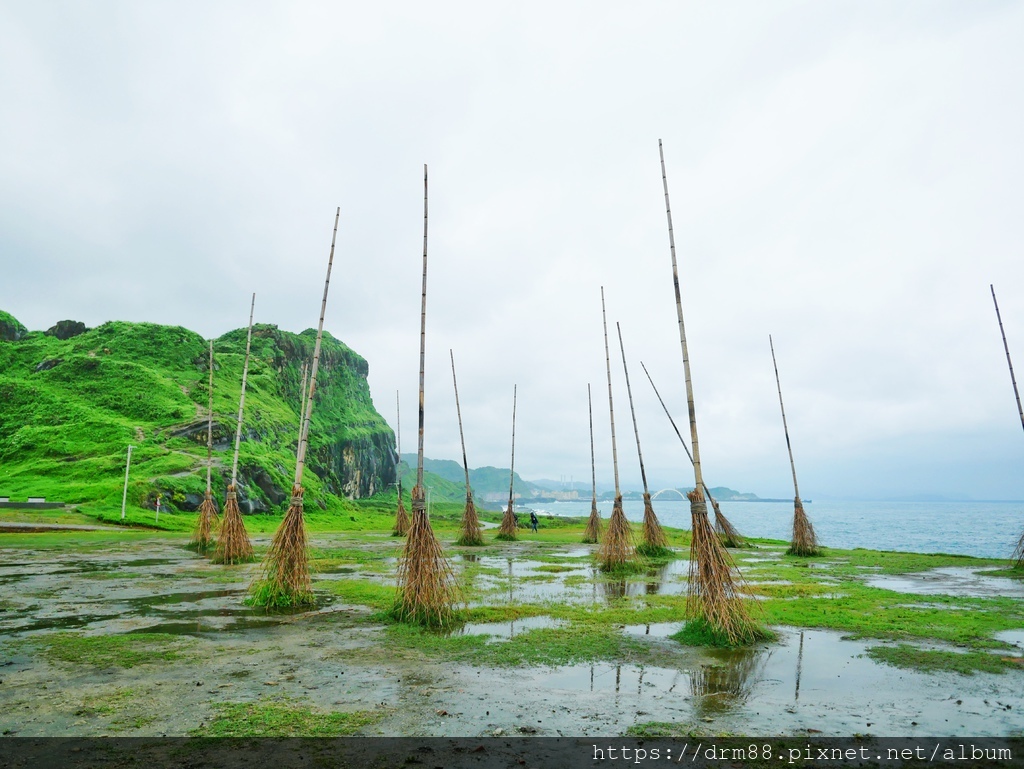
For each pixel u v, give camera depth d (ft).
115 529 109.60
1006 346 73.97
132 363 255.29
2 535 96.94
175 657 28.02
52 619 37.06
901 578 60.13
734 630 31.65
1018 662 27.86
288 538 43.11
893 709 21.71
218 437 203.82
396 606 37.81
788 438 90.94
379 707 21.53
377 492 445.37
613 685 24.40
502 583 54.95
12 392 221.05
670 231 39.17
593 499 111.34
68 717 20.26
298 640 31.76
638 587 52.49
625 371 87.86
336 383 453.17
